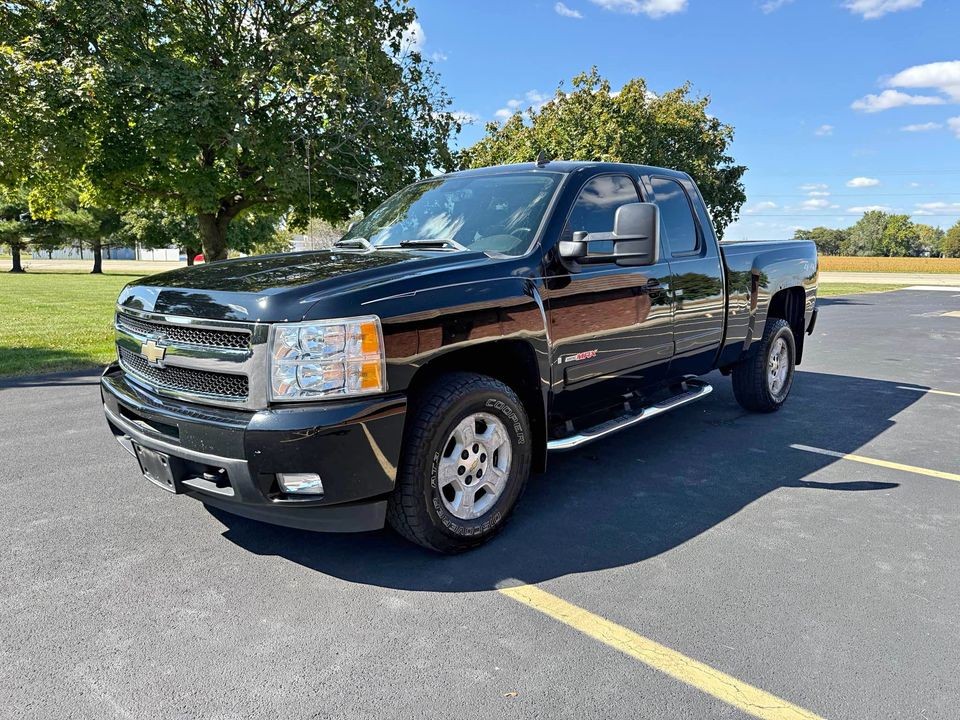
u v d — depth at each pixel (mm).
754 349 5750
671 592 2865
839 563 3143
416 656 2396
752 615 2678
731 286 5180
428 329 2928
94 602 2764
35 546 3283
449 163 16188
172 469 2945
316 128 13711
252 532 3475
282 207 16234
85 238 47250
